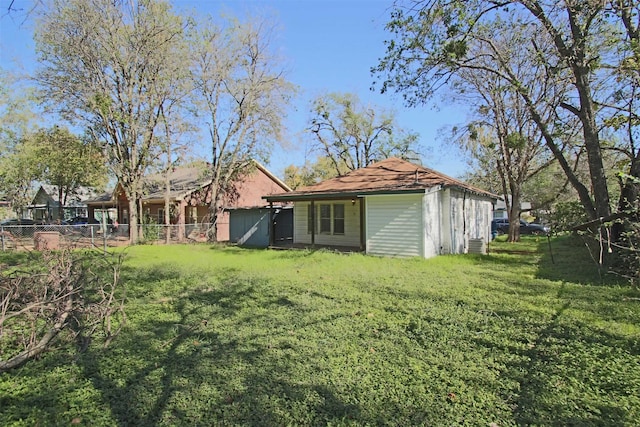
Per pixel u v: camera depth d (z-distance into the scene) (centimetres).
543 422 277
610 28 932
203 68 2028
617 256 819
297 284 780
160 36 1778
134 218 1914
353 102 2981
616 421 277
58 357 414
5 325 457
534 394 316
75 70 1694
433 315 542
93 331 475
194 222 2427
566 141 1436
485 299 635
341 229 1631
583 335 455
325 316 546
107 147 1905
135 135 1873
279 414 292
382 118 3023
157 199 2206
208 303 645
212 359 400
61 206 3362
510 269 964
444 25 1001
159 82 1836
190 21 1850
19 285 462
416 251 1221
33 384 349
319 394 321
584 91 927
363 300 636
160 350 432
